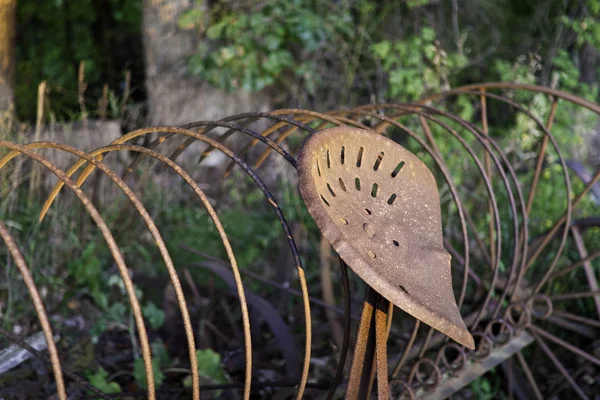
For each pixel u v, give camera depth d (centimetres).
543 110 389
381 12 538
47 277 299
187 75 479
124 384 262
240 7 486
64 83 613
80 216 337
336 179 143
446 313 129
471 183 404
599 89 476
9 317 277
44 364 250
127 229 347
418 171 161
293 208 394
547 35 511
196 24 480
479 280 251
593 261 301
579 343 285
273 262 366
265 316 246
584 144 428
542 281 235
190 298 326
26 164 345
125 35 655
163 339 299
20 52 608
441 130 399
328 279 280
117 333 295
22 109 584
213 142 148
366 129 172
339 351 244
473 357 216
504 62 476
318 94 510
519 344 226
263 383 222
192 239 360
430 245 145
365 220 138
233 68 473
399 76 420
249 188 432
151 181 384
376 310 142
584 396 240
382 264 128
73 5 614
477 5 542
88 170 162
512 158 415
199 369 242
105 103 406
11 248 112
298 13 482
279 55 479
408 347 193
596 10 455
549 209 356
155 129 156
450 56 454
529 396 268
